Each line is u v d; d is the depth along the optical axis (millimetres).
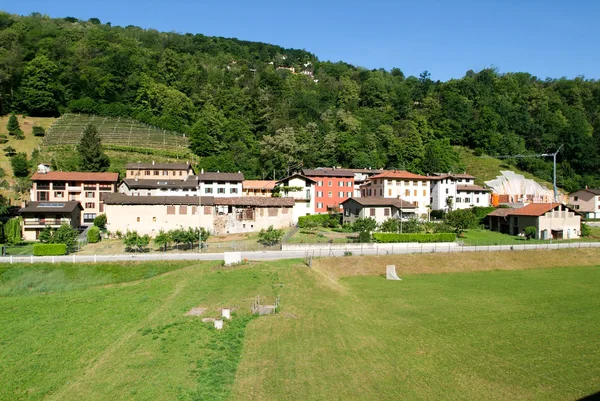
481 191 127062
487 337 37531
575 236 97812
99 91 178250
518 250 75188
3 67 168625
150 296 50438
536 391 27828
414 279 61125
